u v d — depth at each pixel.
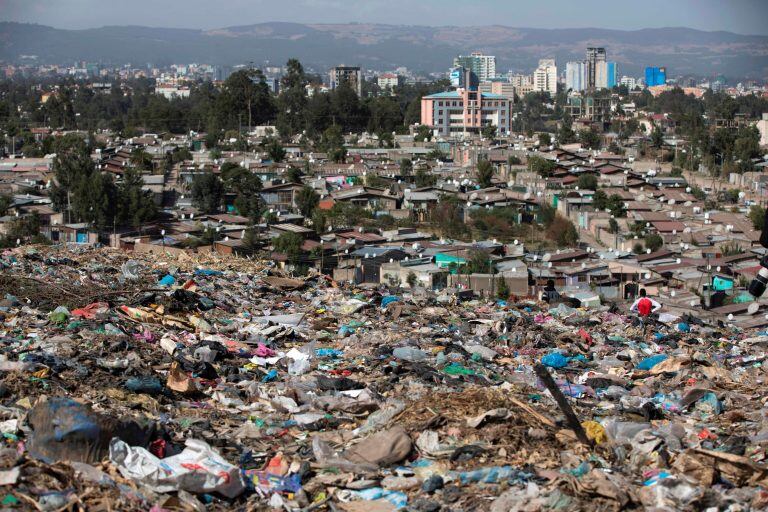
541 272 44.25
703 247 55.50
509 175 85.69
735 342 20.36
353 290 23.20
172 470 9.02
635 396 13.83
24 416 9.75
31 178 71.31
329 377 13.62
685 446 10.90
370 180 78.56
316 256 46.12
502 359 16.41
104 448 9.16
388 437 10.06
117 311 16.62
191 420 11.02
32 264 20.94
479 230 63.56
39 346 13.39
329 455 9.99
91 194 54.06
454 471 9.50
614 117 148.88
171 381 12.32
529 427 10.55
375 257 46.31
